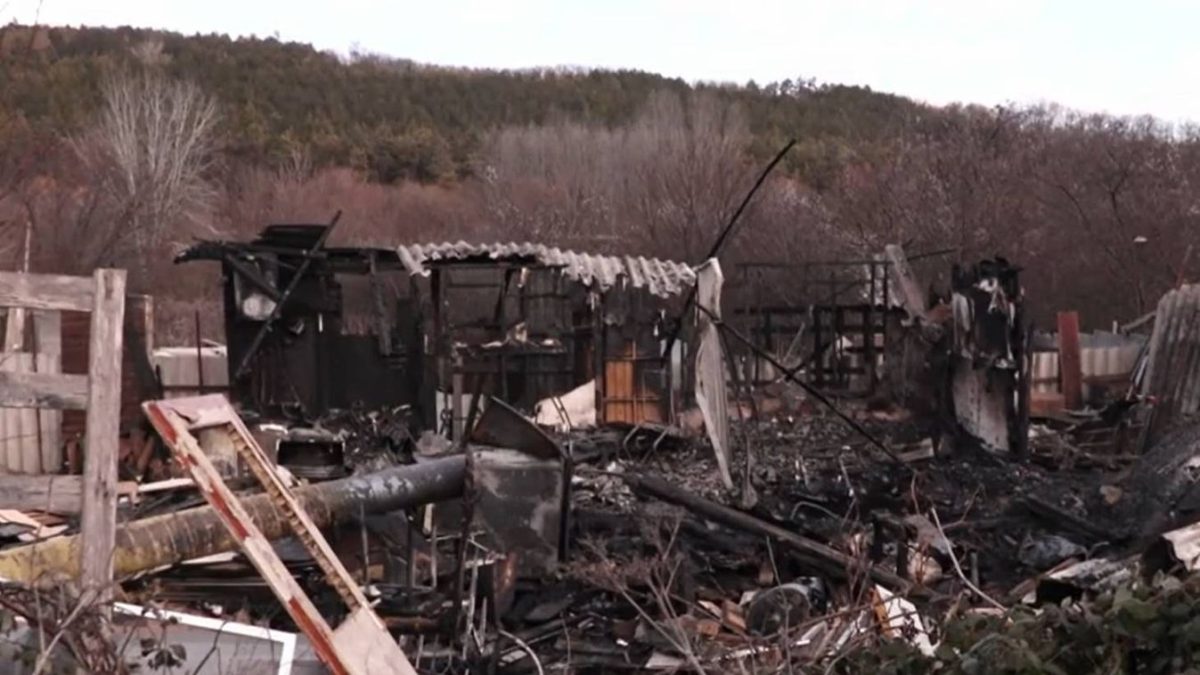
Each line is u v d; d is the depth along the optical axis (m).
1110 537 9.36
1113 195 28.14
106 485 4.88
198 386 16.80
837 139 49.66
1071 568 7.02
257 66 61.22
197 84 50.72
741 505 10.29
